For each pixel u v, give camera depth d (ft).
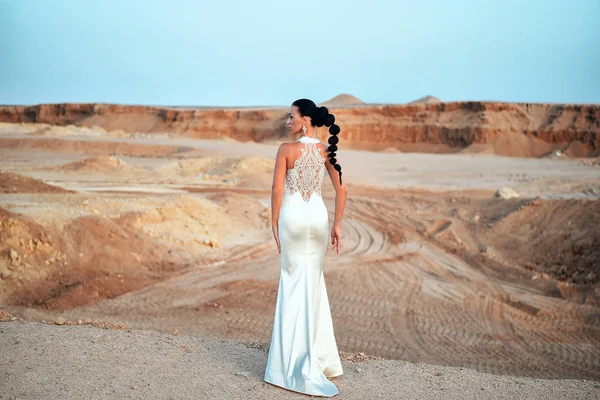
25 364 16.02
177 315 43.16
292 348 16.25
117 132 316.60
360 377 17.30
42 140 221.05
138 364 16.83
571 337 45.06
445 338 43.32
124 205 63.67
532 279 62.18
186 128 414.21
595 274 61.87
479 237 78.28
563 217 76.07
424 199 101.50
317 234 16.74
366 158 212.02
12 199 61.67
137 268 52.65
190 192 106.42
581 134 343.46
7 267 45.52
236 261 59.77
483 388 16.61
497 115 364.99
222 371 16.96
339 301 50.98
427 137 370.12
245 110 415.44
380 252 69.41
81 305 43.86
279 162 16.74
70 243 50.72
